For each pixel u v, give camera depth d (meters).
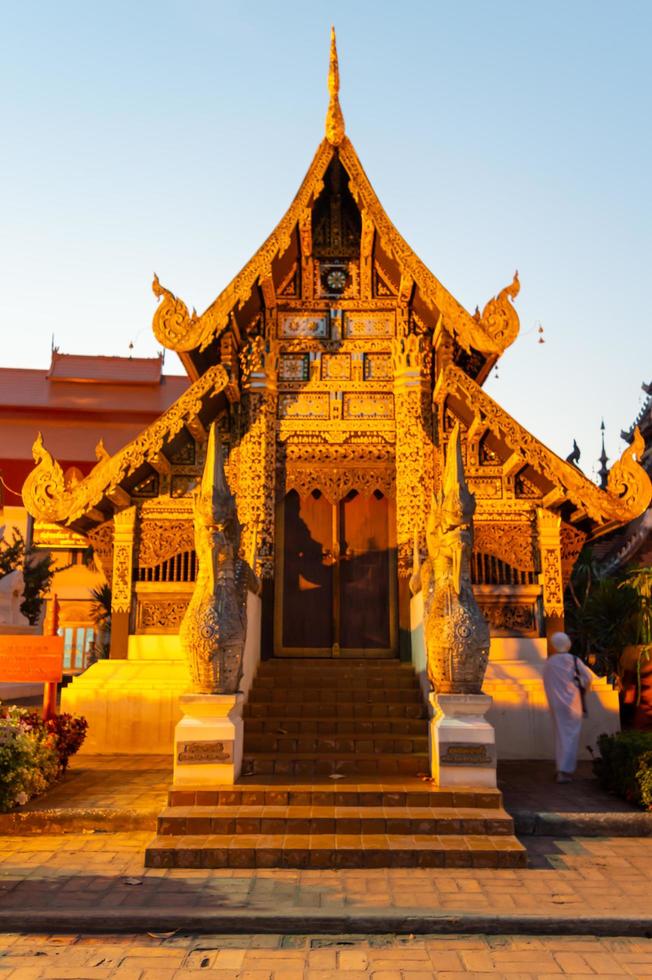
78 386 28.59
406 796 7.15
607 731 10.46
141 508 11.44
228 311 10.67
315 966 4.55
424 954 4.73
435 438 11.53
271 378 11.52
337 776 7.86
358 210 12.20
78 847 6.75
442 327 11.20
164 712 10.42
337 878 5.92
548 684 9.19
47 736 8.44
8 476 27.47
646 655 10.99
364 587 11.25
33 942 4.89
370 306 11.96
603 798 8.03
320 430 11.52
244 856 6.20
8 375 28.70
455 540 7.93
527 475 11.26
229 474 11.53
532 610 11.09
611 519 10.41
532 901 5.41
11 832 7.18
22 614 19.58
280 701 9.55
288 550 11.34
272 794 7.17
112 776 8.86
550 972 4.48
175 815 6.71
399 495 11.18
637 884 5.82
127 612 11.05
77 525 11.31
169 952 4.75
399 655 10.90
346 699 9.56
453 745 7.48
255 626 10.12
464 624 7.70
